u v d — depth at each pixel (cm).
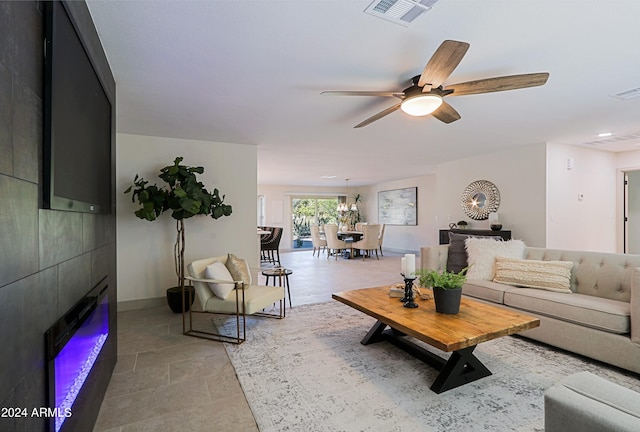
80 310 142
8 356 82
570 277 294
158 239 416
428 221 887
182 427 174
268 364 246
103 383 196
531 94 283
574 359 250
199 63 221
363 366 242
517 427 171
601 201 541
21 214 90
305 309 397
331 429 171
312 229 973
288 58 216
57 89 112
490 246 355
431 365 237
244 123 363
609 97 292
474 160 580
